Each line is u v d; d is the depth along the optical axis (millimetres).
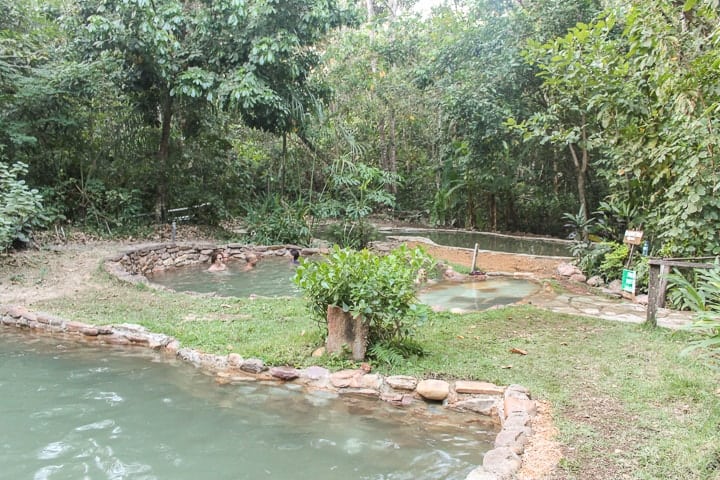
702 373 3400
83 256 7938
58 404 3305
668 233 5684
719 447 2375
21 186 7766
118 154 11336
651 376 3381
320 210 11727
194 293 6328
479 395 3232
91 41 10008
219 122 12891
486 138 12773
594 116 8305
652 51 5664
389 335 4020
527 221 15039
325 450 2738
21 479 2436
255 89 9734
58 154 9945
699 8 5160
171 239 10664
